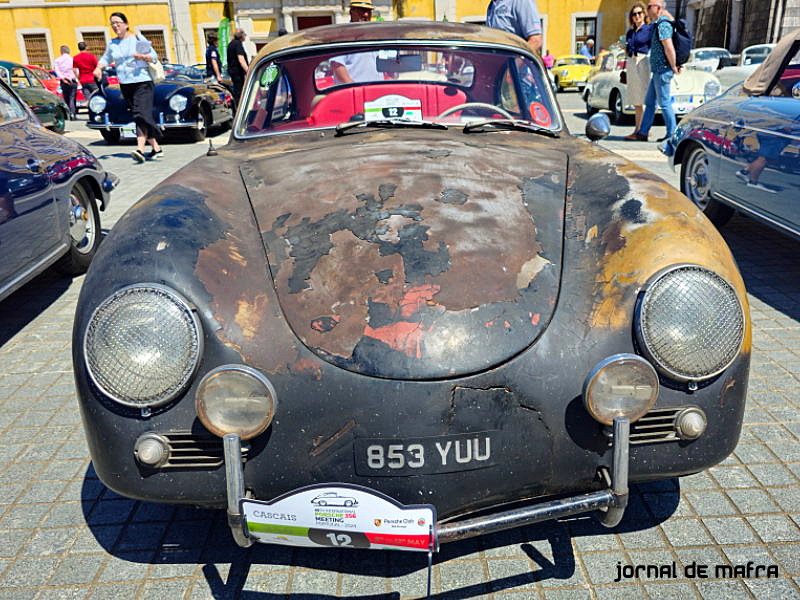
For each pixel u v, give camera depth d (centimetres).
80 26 2933
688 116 538
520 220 206
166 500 178
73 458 268
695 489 234
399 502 168
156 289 170
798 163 383
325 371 170
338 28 335
